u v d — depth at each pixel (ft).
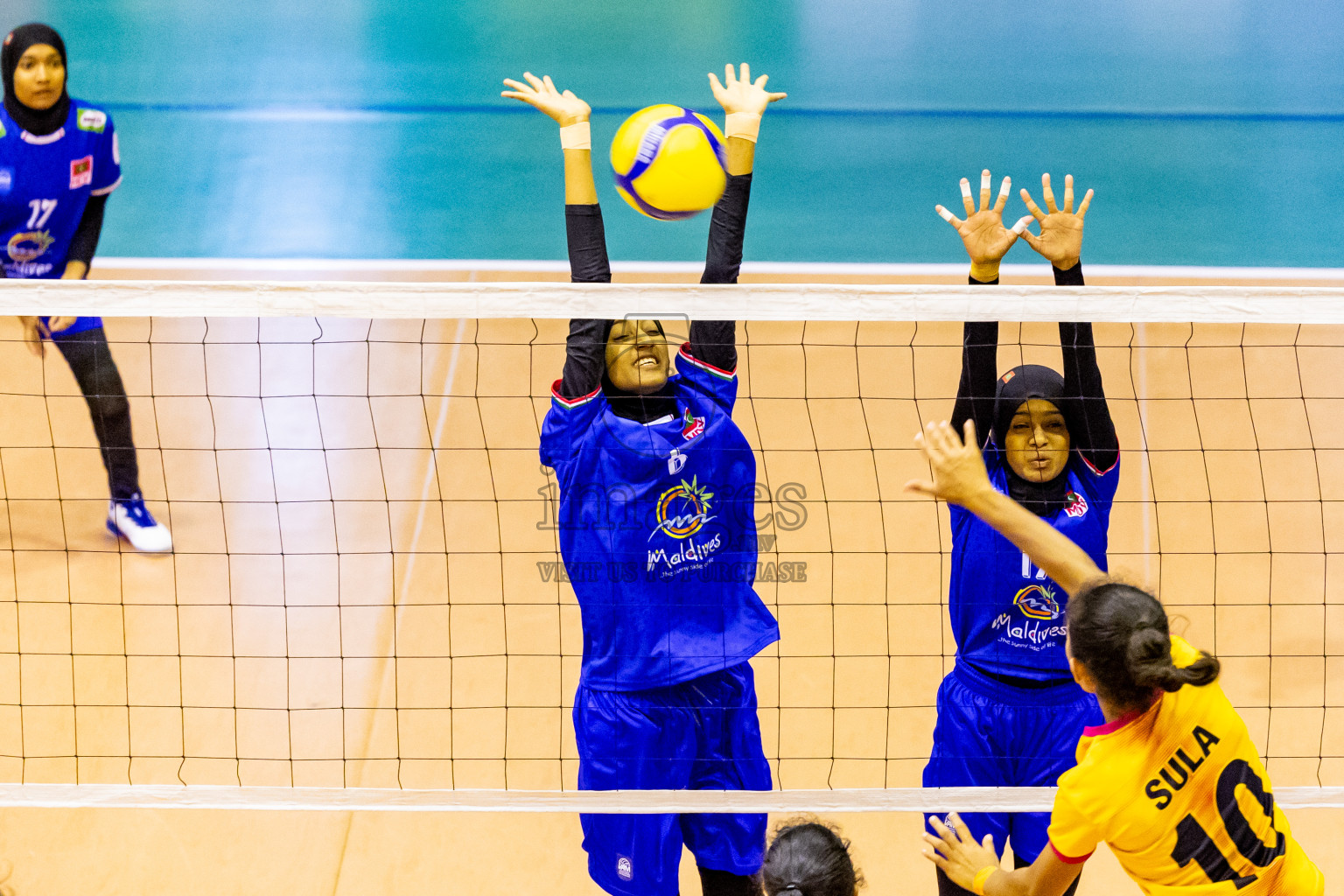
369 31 66.90
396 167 55.36
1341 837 23.80
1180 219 52.08
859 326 40.70
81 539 32.71
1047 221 20.42
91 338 31.32
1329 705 26.71
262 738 26.16
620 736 20.36
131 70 61.77
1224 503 33.58
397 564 31.58
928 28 68.90
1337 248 50.01
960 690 21.03
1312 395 37.93
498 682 27.68
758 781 20.85
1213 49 66.54
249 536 32.68
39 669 28.07
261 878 23.07
